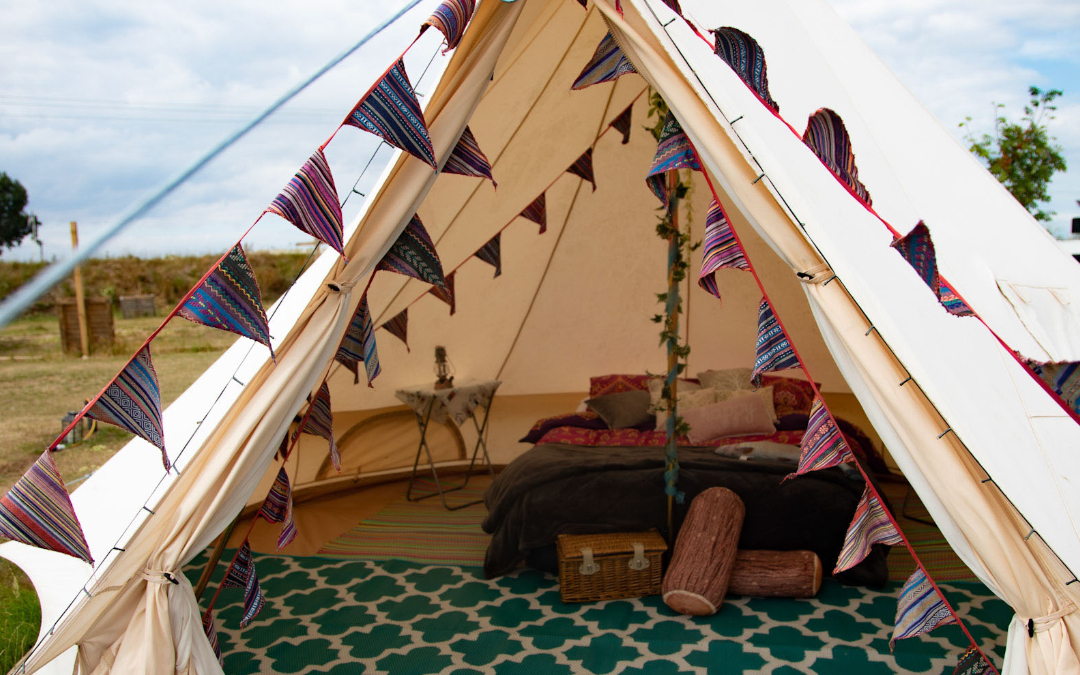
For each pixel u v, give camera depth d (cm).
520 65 395
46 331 1522
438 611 382
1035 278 306
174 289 1781
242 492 249
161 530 237
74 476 619
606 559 383
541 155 483
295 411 252
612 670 315
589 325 638
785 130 246
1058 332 279
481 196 490
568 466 420
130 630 235
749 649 328
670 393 392
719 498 392
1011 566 210
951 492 214
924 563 416
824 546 394
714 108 235
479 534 491
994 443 210
